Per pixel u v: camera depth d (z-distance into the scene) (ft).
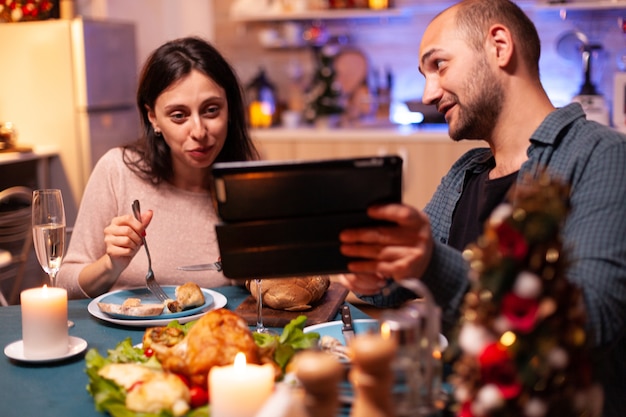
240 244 3.74
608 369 4.52
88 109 13.19
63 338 4.56
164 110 6.36
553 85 14.65
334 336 4.73
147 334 4.34
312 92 15.53
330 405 2.61
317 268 3.84
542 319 2.77
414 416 2.95
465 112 4.99
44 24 13.03
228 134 7.03
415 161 13.96
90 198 6.95
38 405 3.91
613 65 14.10
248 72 16.61
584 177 4.49
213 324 3.86
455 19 4.96
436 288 3.86
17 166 13.19
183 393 3.61
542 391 2.80
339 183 3.60
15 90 13.28
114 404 3.63
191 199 6.92
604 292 3.86
